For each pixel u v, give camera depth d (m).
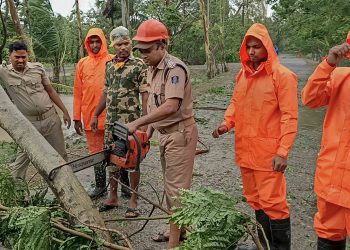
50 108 5.07
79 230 2.94
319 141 8.66
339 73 2.86
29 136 3.52
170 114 3.38
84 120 5.19
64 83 20.55
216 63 25.59
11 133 3.61
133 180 4.59
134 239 4.19
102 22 22.25
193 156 3.69
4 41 6.56
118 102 4.54
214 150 7.79
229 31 27.62
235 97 3.71
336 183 2.80
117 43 4.49
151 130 3.87
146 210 4.88
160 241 4.14
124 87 4.53
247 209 4.99
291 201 5.27
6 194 3.70
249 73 3.51
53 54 19.33
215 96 15.62
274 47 3.57
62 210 3.13
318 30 15.66
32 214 2.81
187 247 2.52
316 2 15.21
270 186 3.47
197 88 18.33
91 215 3.08
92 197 5.12
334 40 14.79
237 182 6.00
